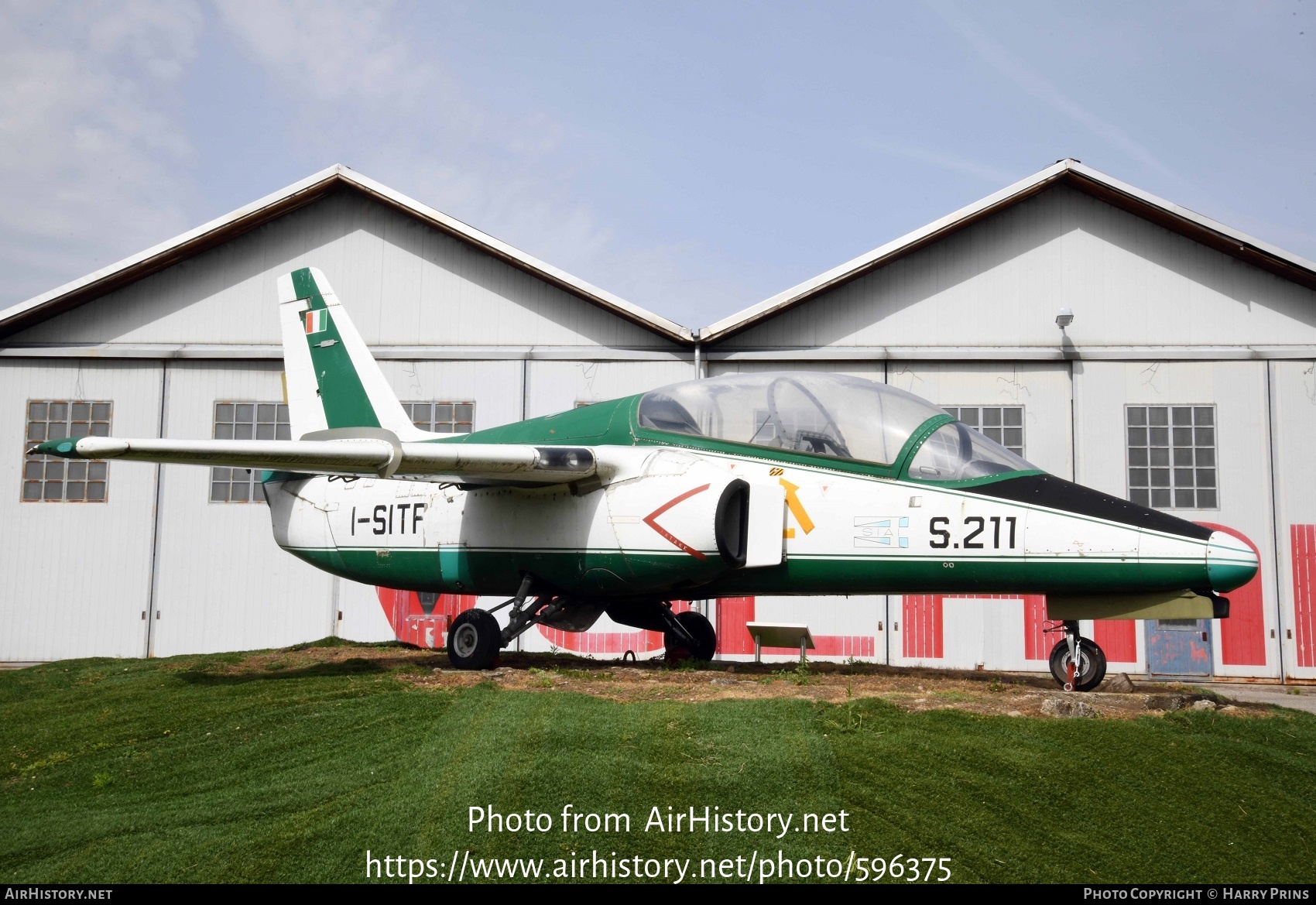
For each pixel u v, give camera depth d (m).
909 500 8.31
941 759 5.95
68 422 16.34
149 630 15.94
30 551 16.12
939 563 8.17
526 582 9.70
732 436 9.05
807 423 8.84
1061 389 15.38
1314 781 5.80
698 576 8.77
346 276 16.50
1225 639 14.80
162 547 16.09
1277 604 14.77
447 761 6.02
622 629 15.81
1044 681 9.01
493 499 10.02
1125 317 15.47
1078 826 5.30
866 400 8.80
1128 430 15.25
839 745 6.23
